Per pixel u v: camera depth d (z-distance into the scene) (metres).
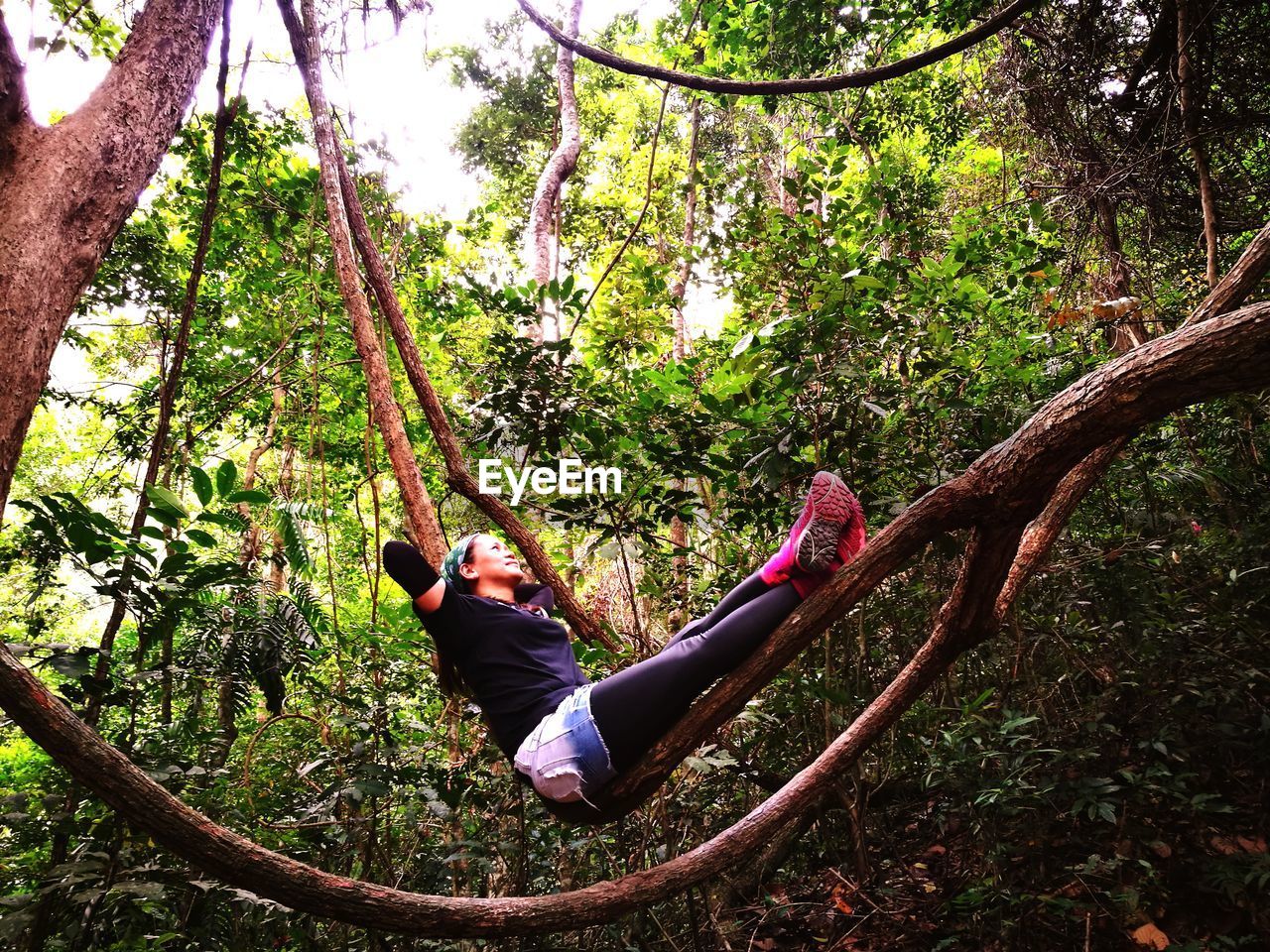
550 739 1.80
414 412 7.22
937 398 3.77
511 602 2.26
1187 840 3.10
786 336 3.71
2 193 1.70
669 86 6.57
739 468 3.74
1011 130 6.77
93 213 1.77
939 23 6.13
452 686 2.26
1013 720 3.05
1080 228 6.06
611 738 1.76
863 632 4.13
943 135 7.96
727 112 10.91
